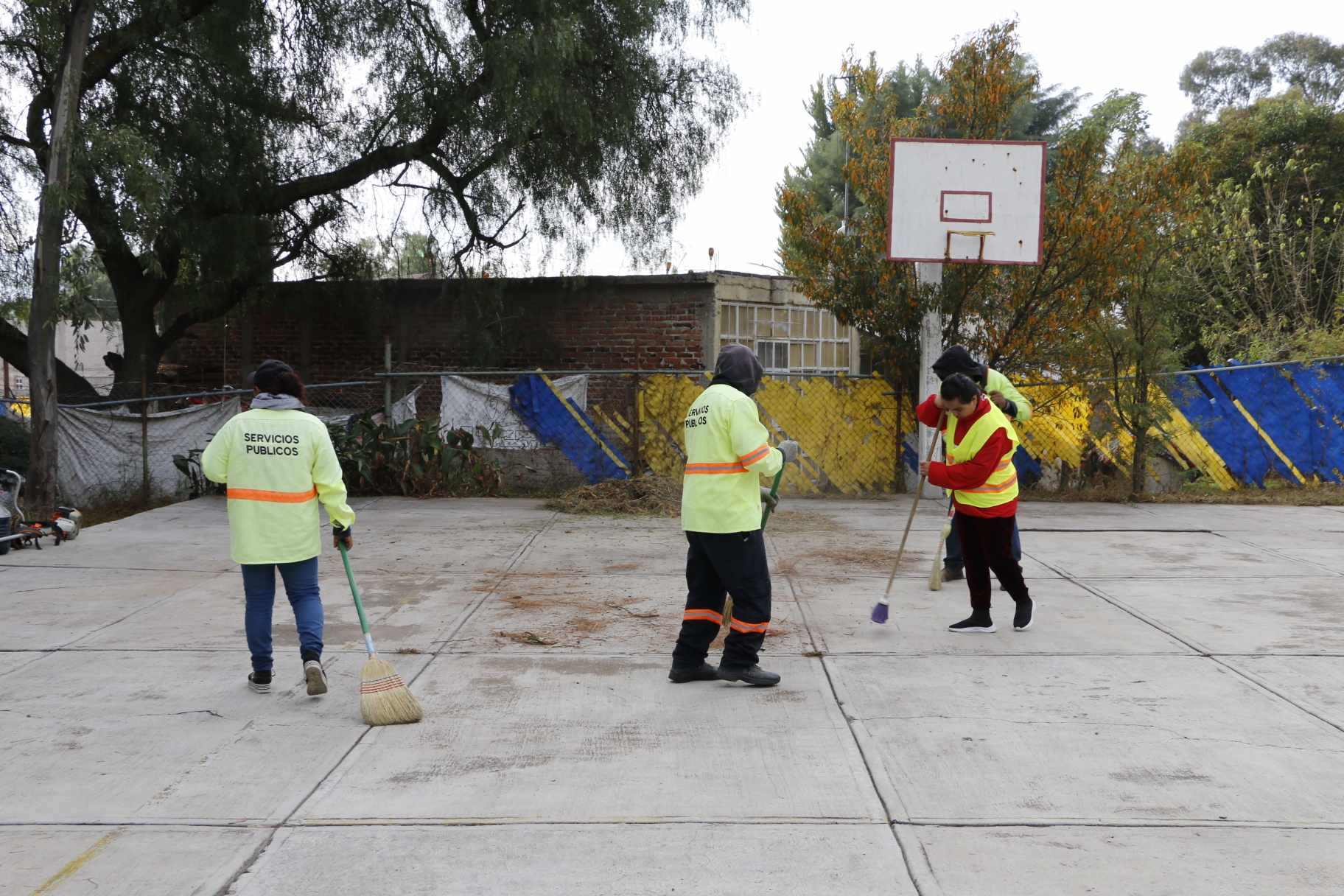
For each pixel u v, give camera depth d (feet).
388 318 59.47
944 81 45.44
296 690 17.13
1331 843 11.69
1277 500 41.78
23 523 30.19
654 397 45.24
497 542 31.78
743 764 13.99
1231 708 16.31
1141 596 24.43
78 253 39.58
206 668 18.38
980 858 11.32
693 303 56.39
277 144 48.49
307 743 14.79
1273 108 87.30
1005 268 42.22
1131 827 12.08
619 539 32.58
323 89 48.57
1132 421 42.37
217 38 43.65
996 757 14.26
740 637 17.33
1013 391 22.63
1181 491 44.57
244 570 16.98
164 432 45.39
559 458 46.16
